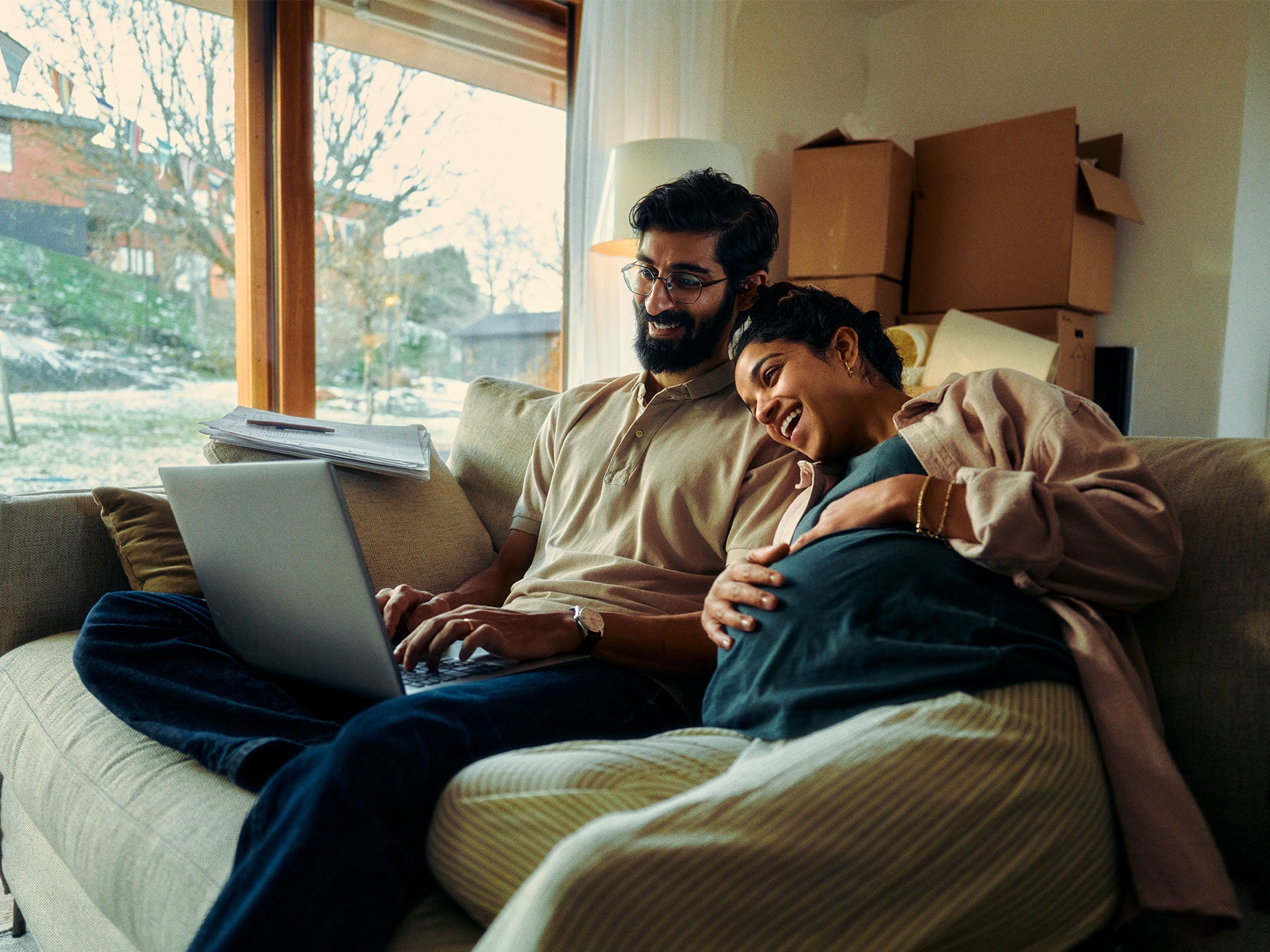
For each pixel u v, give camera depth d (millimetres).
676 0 2900
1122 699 740
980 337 2518
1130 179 3080
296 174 2430
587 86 2760
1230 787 858
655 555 1224
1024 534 769
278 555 921
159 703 982
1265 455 941
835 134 2955
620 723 994
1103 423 900
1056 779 665
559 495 1410
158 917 776
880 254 2879
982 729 671
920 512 845
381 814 704
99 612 1107
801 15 3502
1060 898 654
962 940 615
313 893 651
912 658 763
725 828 586
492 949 569
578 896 545
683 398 1309
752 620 897
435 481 1594
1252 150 2889
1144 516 807
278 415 1577
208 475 956
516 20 2916
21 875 1246
